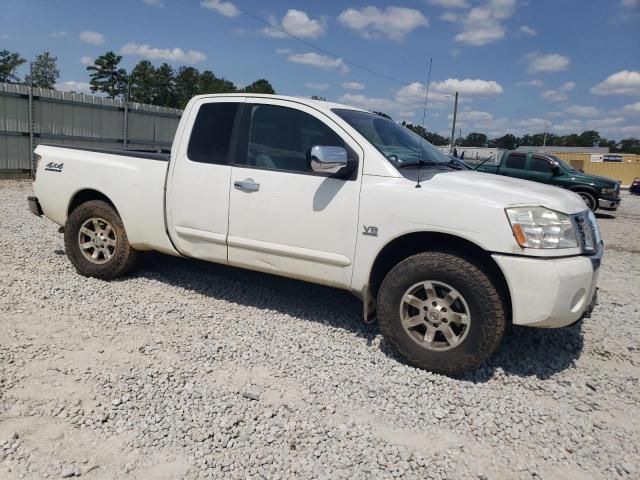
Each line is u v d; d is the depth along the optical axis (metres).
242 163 4.48
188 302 4.91
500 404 3.40
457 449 2.93
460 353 3.61
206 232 4.65
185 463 2.68
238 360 3.81
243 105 4.56
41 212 5.82
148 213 4.98
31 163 14.95
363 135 4.11
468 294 3.54
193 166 4.68
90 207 5.34
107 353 3.80
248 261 4.50
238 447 2.82
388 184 3.86
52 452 2.70
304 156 4.23
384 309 3.85
